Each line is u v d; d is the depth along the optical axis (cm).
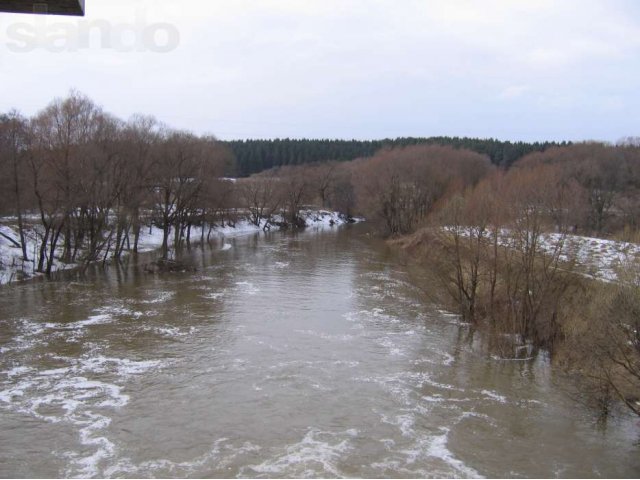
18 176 4559
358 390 2234
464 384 2331
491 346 2800
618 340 1877
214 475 1584
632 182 8294
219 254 6256
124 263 5394
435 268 3841
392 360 2606
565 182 5556
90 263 5256
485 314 3275
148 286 4212
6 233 5256
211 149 7012
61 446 1738
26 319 3170
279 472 1608
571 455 1752
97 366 2433
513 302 2969
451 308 3541
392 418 1988
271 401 2105
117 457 1678
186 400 2098
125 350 2655
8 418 1919
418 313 3469
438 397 2186
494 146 17675
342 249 6769
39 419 1919
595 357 2034
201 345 2753
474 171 8681
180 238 7081
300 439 1816
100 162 4944
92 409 2005
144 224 7150
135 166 5459
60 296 3803
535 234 2942
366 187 8375
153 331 2969
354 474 1608
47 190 4625
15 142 4472
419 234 6047
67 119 4725
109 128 5338
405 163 7906
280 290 4100
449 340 2938
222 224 9262
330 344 2820
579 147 10581
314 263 5500
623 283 2028
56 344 2717
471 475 1622
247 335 2934
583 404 2122
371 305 3659
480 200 3412
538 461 1711
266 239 8225
